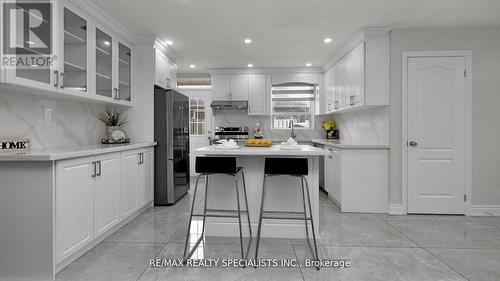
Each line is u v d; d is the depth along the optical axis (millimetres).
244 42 4027
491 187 3533
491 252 2484
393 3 2848
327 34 3703
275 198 2848
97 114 3568
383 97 3594
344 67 4387
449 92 3535
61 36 2432
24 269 2000
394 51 3564
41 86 2227
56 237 2025
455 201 3555
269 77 5727
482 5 2906
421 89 3559
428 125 3559
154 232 2961
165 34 3721
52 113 2795
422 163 3578
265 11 3016
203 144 6293
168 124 4020
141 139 3932
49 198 1990
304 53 4586
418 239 2781
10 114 2338
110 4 2824
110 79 3301
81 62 2807
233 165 2449
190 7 2912
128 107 3906
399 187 3615
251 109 5750
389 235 2887
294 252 2494
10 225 2002
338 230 3035
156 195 4043
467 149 3527
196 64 5309
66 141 3002
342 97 4488
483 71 3520
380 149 3674
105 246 2590
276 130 6012
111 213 2803
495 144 3520
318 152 2520
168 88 4492
